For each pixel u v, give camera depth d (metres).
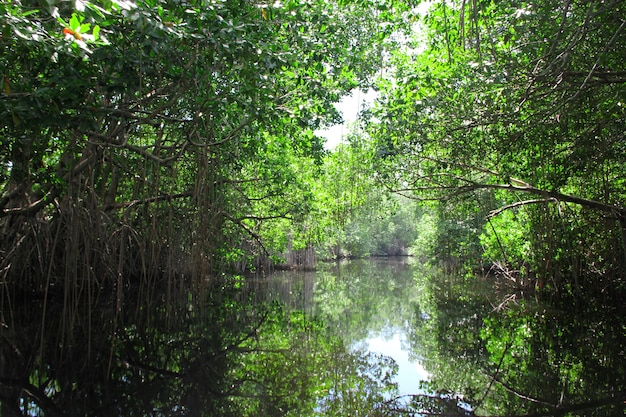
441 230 30.64
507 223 19.19
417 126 11.56
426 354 9.79
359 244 52.72
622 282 14.75
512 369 8.43
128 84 7.36
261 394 7.29
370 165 16.33
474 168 12.82
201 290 14.82
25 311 13.38
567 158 10.90
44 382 7.66
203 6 6.85
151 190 14.62
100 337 11.05
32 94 6.23
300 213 18.47
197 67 9.13
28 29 5.02
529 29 8.48
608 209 11.73
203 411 6.52
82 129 6.88
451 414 6.39
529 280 18.41
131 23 6.94
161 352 9.79
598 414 6.05
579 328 12.09
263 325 13.07
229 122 11.79
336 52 10.34
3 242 13.40
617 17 7.82
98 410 6.45
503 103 9.91
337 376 8.29
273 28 8.89
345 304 17.64
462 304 17.14
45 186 12.44
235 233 19.67
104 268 14.77
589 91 8.56
